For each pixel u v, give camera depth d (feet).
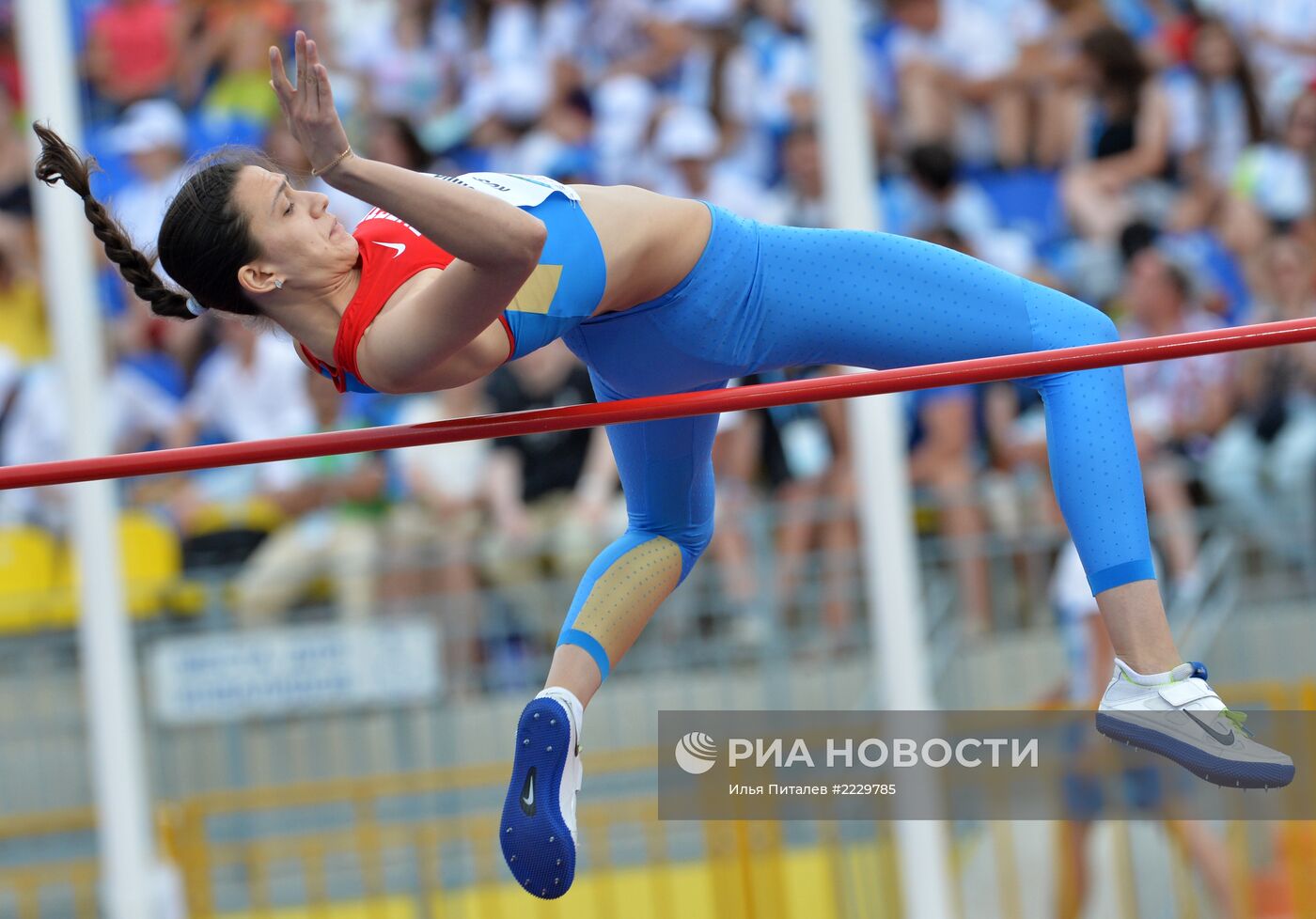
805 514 68.80
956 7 89.92
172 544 75.36
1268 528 69.56
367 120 88.53
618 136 86.99
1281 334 33.76
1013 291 36.19
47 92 67.62
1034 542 69.10
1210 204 83.92
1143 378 77.00
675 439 37.01
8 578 75.72
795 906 64.90
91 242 82.33
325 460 75.46
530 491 73.20
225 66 90.27
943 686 68.28
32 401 80.74
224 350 79.46
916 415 75.56
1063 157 85.30
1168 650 34.71
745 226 35.40
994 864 64.69
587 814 64.85
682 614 68.33
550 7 90.43
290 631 67.21
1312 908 61.26
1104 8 89.51
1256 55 88.74
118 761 64.34
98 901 67.62
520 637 67.77
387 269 31.83
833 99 67.05
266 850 64.80
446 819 65.82
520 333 32.09
